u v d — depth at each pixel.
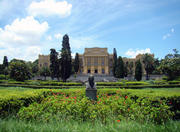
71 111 5.70
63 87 19.22
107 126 4.54
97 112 5.57
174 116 6.42
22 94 6.95
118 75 42.72
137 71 36.12
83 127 4.55
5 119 5.02
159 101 6.29
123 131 4.20
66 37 41.88
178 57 30.89
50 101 6.84
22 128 4.11
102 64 71.56
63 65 32.59
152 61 46.09
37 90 9.03
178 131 4.35
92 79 8.37
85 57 71.19
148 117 5.33
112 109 6.20
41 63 74.94
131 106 6.21
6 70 43.53
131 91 9.11
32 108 5.68
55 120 5.23
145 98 6.98
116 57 56.22
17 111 5.83
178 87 20.27
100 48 73.44
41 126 4.44
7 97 5.90
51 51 33.94
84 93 9.51
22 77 27.94
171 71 30.62
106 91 10.16
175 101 6.91
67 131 4.15
